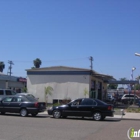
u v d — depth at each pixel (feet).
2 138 39.14
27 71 127.44
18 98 76.07
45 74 125.18
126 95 158.51
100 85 148.77
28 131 46.16
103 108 68.03
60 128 51.06
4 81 157.48
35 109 73.67
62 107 71.36
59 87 122.83
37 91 125.18
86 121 65.82
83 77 120.37
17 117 71.67
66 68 122.93
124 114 83.35
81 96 119.96
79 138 40.50
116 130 49.88
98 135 43.60
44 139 38.99
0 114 79.15
